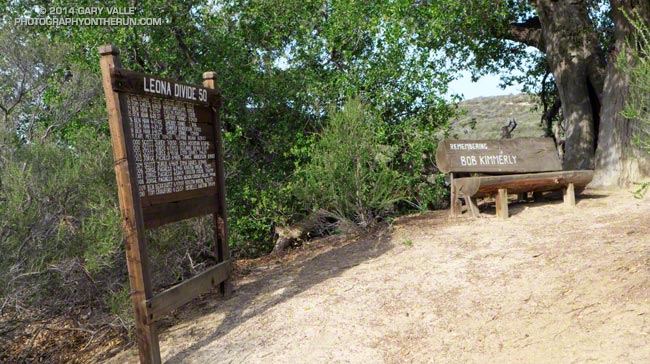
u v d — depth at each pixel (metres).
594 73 11.03
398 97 10.22
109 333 6.07
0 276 4.91
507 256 5.95
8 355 5.86
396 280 5.78
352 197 8.29
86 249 5.35
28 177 5.49
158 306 4.74
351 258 6.91
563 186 8.16
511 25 13.05
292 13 11.56
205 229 7.40
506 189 7.72
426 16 10.46
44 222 5.44
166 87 5.09
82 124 8.67
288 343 4.82
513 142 8.53
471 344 4.39
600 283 4.89
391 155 9.36
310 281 6.27
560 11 11.16
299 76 10.81
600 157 10.08
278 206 9.50
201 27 10.77
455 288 5.36
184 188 5.46
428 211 9.41
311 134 10.49
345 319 5.09
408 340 4.61
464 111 10.41
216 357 4.81
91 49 9.87
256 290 6.37
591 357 3.91
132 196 4.53
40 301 5.65
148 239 6.25
